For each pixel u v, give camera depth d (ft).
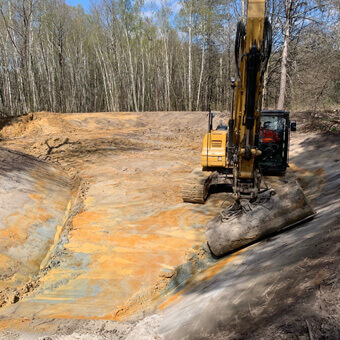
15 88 107.04
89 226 27.32
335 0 54.75
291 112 68.80
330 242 11.94
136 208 30.89
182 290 16.94
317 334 7.41
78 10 137.18
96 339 11.43
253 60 14.87
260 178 19.48
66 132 71.31
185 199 30.71
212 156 28.60
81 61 141.69
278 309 9.22
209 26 103.35
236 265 15.94
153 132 77.30
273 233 18.28
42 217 28.68
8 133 67.26
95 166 46.21
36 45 112.88
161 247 23.31
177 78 147.43
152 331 11.87
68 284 19.29
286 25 65.87
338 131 50.06
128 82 130.41
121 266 21.07
